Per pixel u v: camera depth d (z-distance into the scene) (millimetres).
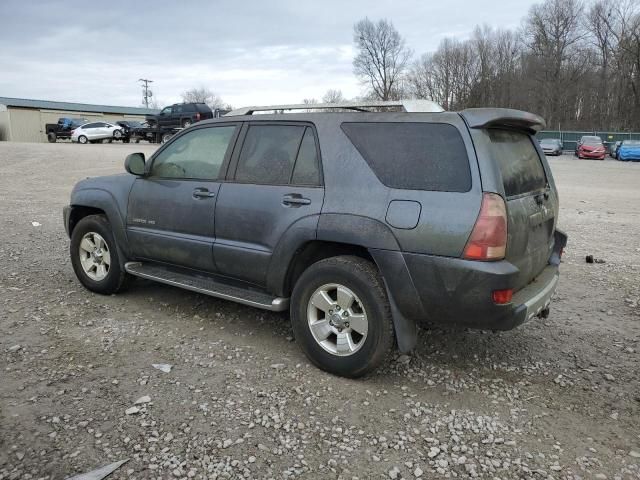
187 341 4285
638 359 4195
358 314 3607
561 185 18719
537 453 2951
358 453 2902
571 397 3590
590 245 8258
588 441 3082
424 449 2957
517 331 4723
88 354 3977
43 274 6070
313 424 3156
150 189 4828
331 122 3867
